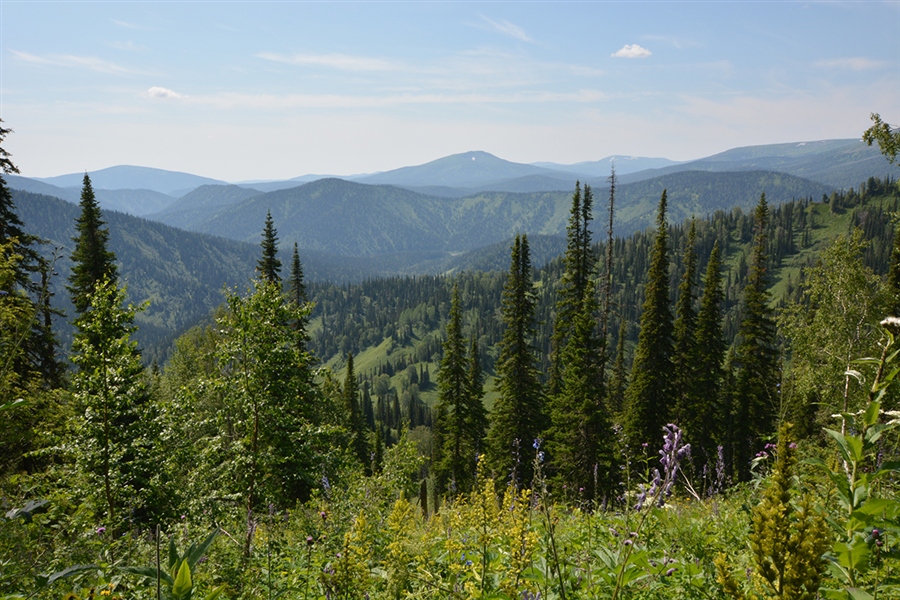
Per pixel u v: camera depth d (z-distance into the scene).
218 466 14.20
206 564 6.31
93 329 12.91
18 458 12.05
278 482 14.54
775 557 1.93
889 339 2.10
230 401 14.70
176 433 14.20
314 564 5.83
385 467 16.61
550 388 43.66
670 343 37.28
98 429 12.52
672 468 3.25
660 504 3.98
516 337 37.59
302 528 8.09
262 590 5.42
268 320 15.47
